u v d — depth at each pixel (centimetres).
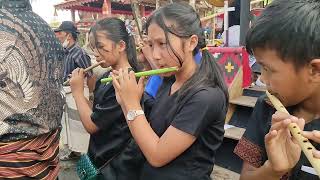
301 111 114
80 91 258
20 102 167
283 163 105
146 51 222
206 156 165
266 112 130
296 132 97
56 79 190
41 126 178
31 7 185
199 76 165
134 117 167
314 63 93
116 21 254
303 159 114
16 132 169
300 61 94
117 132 222
